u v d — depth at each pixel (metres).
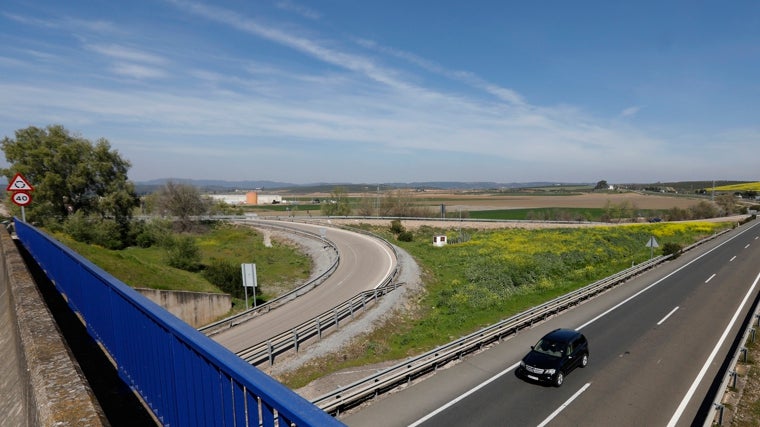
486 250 41.62
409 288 26.80
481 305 23.72
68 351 4.37
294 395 2.14
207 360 3.13
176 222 61.53
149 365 4.41
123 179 47.78
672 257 36.88
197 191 65.19
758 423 10.99
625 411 11.93
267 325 20.41
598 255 38.00
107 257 25.52
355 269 32.94
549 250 39.94
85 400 3.32
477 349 17.02
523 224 73.38
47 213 42.00
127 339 5.07
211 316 24.59
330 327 19.84
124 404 4.93
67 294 8.66
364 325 19.67
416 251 42.88
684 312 21.05
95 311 6.47
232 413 2.84
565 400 12.64
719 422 10.88
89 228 40.38
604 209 99.50
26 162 42.22
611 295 25.02
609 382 13.73
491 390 13.39
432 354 15.00
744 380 13.41
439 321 21.81
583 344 15.15
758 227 65.75
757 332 17.80
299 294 26.47
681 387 13.21
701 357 15.45
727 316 20.22
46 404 3.24
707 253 40.09
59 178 42.03
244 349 16.45
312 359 16.30
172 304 22.56
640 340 17.39
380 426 11.52
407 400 12.93
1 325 8.14
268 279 36.19
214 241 55.50
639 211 98.44
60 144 43.38
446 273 33.38
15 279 8.14
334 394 12.07
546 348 14.43
